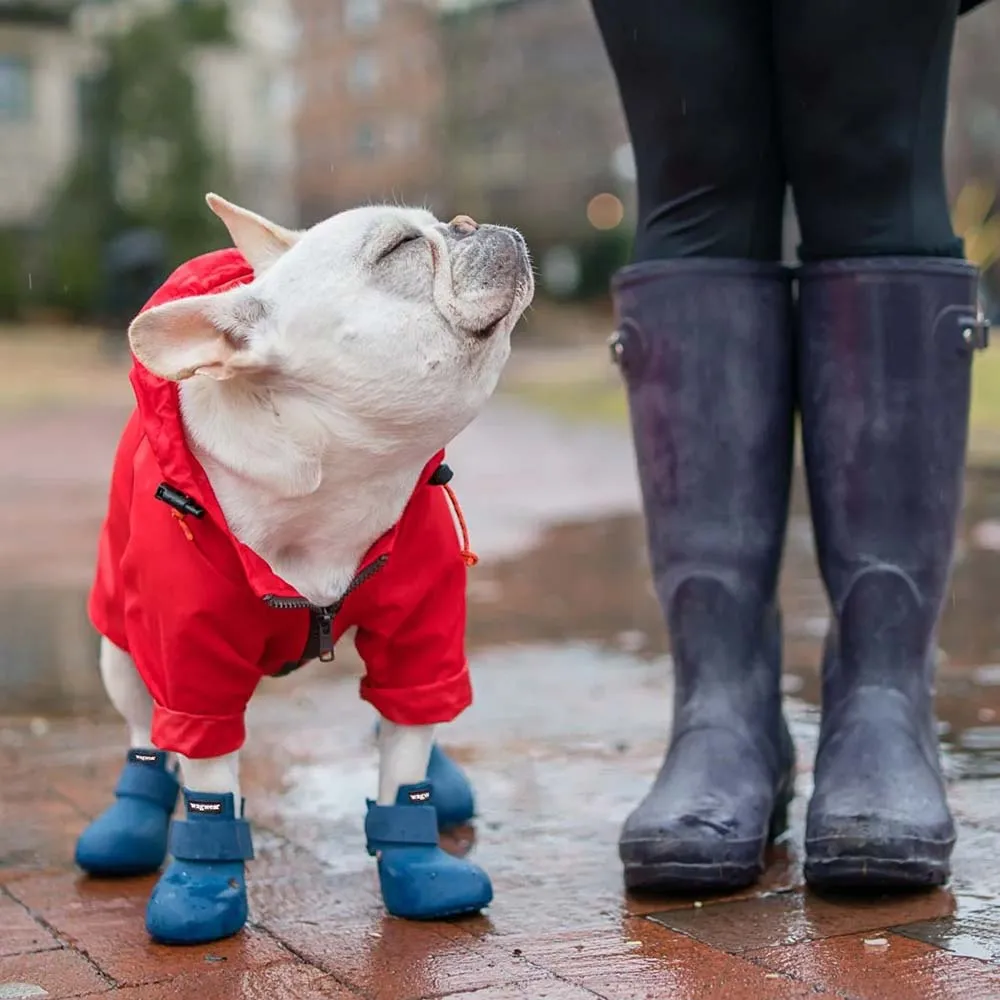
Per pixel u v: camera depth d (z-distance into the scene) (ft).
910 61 6.89
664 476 7.55
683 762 7.17
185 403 6.25
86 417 43.42
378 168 116.57
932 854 6.58
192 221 105.09
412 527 6.59
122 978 6.02
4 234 100.42
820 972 5.73
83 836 7.50
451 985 5.79
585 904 6.74
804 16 6.85
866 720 7.11
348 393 5.83
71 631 14.76
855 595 7.32
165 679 6.46
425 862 6.71
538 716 10.46
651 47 7.23
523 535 20.57
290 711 10.93
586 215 116.88
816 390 7.43
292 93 115.96
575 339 92.12
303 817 8.30
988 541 17.52
